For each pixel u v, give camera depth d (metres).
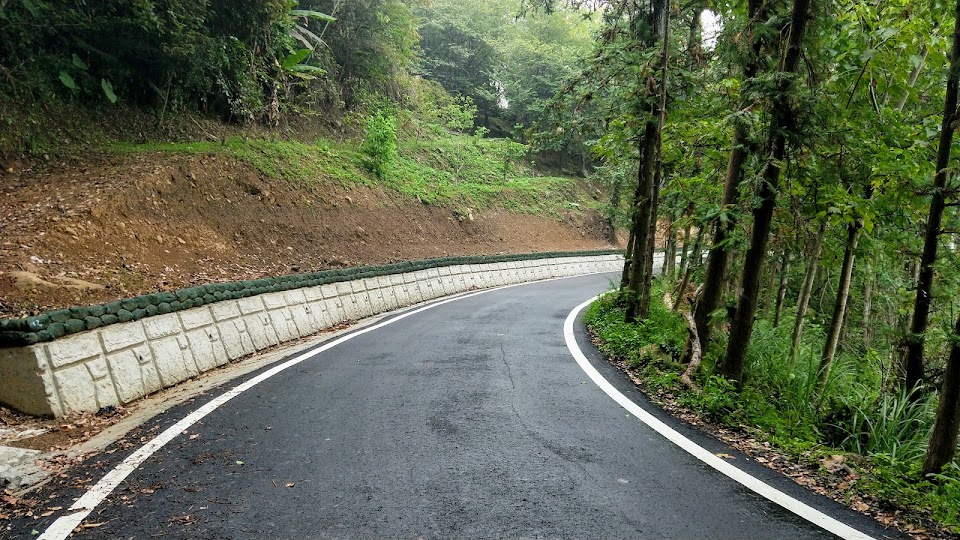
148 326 5.82
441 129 30.88
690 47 8.86
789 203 6.31
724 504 3.30
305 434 4.35
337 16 21.39
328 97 21.72
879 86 6.51
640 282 9.77
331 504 3.18
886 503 3.41
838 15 5.92
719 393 5.28
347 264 13.33
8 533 2.84
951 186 4.75
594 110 10.57
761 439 4.55
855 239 7.29
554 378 6.34
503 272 20.42
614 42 9.55
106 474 3.57
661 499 3.34
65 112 11.62
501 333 9.34
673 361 7.00
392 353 7.55
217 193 11.84
